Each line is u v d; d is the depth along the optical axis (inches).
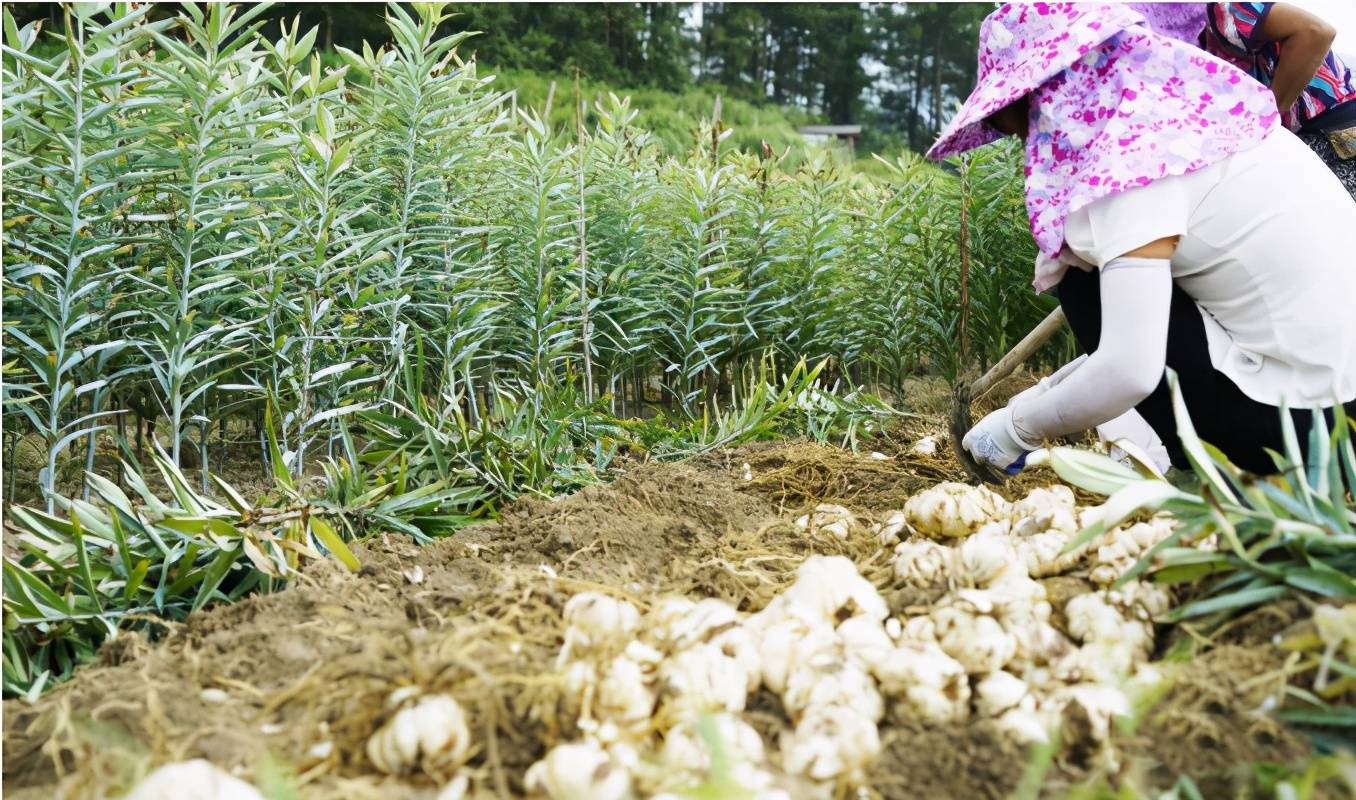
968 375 104.9
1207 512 54.7
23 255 86.5
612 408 144.9
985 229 161.0
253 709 49.0
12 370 86.9
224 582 75.5
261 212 101.1
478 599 59.4
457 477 100.7
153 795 36.7
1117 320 70.7
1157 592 54.7
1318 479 57.2
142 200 96.3
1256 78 87.2
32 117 88.2
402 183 118.6
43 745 46.7
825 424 132.5
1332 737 44.0
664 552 76.8
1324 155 100.0
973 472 89.0
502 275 135.9
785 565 71.9
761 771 42.7
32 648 64.6
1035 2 75.0
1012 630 51.6
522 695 45.3
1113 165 69.6
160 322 92.6
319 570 69.1
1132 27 71.9
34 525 71.6
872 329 171.3
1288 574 50.9
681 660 46.3
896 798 42.7
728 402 170.9
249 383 111.0
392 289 112.2
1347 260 72.0
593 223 144.1
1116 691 46.1
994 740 44.8
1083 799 40.9
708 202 149.1
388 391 110.3
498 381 140.2
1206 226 72.2
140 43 98.6
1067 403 74.6
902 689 47.8
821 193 165.9
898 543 75.9
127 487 104.6
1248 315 74.7
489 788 42.4
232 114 97.9
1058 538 63.8
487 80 123.4
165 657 53.7
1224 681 47.1
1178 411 56.4
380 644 50.6
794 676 47.1
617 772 40.1
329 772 43.5
